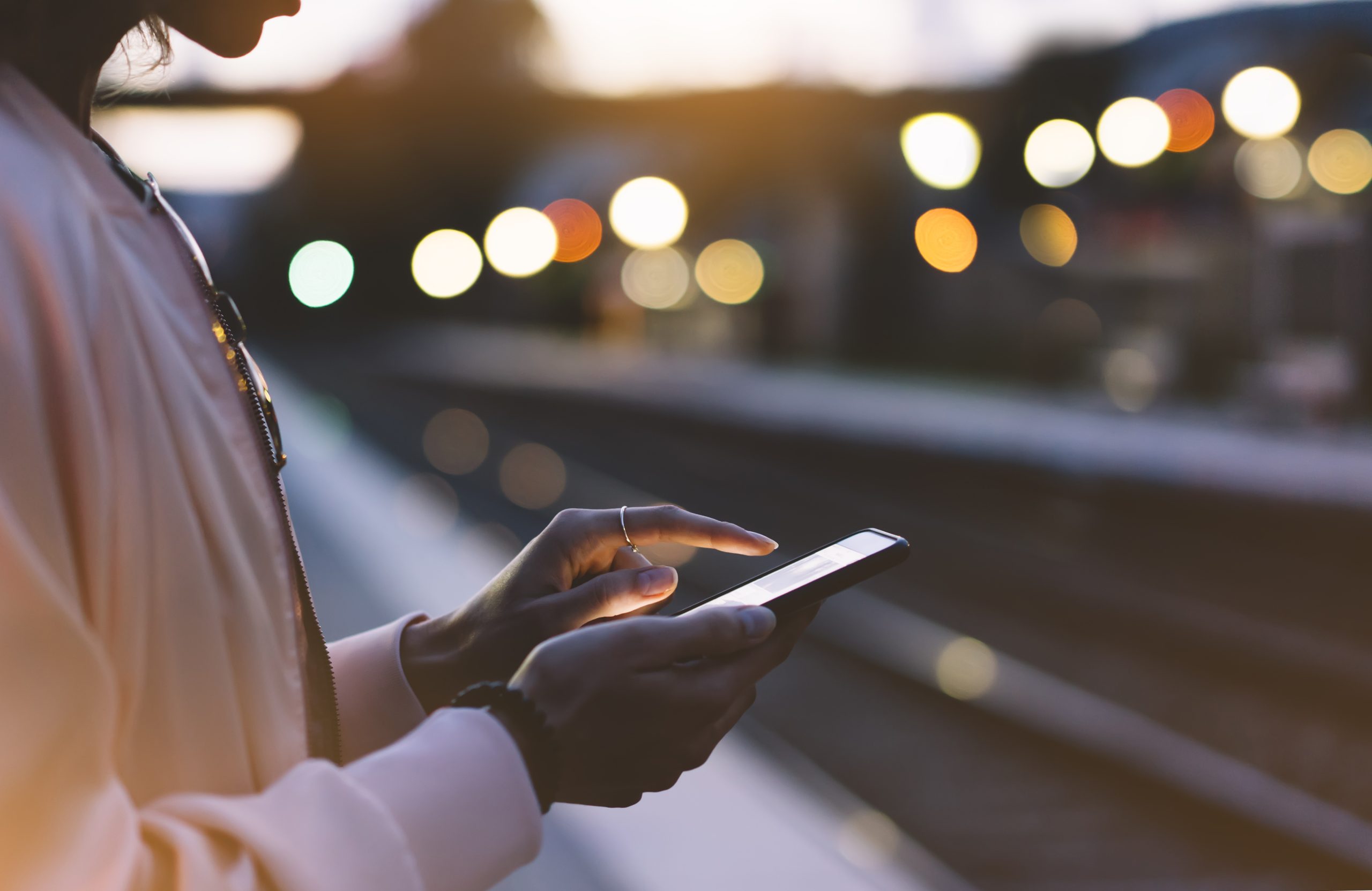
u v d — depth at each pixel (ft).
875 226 80.02
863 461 49.85
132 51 2.77
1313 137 47.83
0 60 2.24
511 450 59.31
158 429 2.08
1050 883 14.62
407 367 98.43
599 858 9.76
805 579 3.42
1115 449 41.70
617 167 100.01
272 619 2.34
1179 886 14.46
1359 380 46.68
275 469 2.85
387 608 17.62
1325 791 17.52
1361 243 46.70
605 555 3.76
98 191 2.22
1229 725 20.43
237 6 2.55
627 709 2.55
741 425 57.16
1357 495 32.19
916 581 31.42
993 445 44.68
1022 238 68.69
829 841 10.44
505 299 122.72
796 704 21.81
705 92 85.81
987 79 69.92
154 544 2.05
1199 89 50.83
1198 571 31.73
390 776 2.19
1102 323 62.03
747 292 85.81
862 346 81.30
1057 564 32.96
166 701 2.06
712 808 10.97
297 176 132.05
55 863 1.77
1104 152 42.93
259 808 2.00
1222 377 53.78
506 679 3.46
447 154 120.98
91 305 2.03
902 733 20.13
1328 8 46.55
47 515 1.89
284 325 139.74
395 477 42.29
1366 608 27.86
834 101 79.77
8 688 1.80
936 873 14.23
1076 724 18.97
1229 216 53.21
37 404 1.90
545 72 116.98
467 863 2.17
